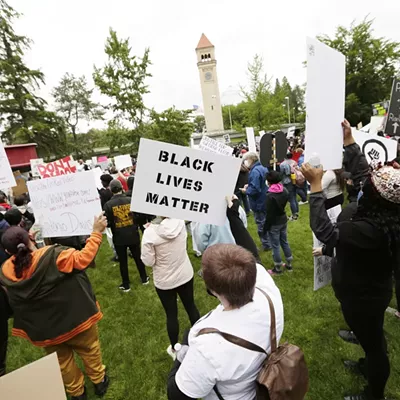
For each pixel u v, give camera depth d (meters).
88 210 2.14
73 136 34.94
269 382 0.89
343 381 2.12
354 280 1.55
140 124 20.95
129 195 4.06
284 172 5.62
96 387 2.24
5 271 1.81
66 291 1.88
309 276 3.65
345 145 2.05
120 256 3.72
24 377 0.98
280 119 19.78
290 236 5.01
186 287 2.48
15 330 1.95
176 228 2.30
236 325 0.94
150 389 2.28
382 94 23.67
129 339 2.89
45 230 2.27
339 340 2.53
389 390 1.98
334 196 3.25
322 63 1.51
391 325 2.60
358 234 1.45
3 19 21.39
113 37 19.11
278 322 1.02
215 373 0.88
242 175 6.23
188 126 21.28
